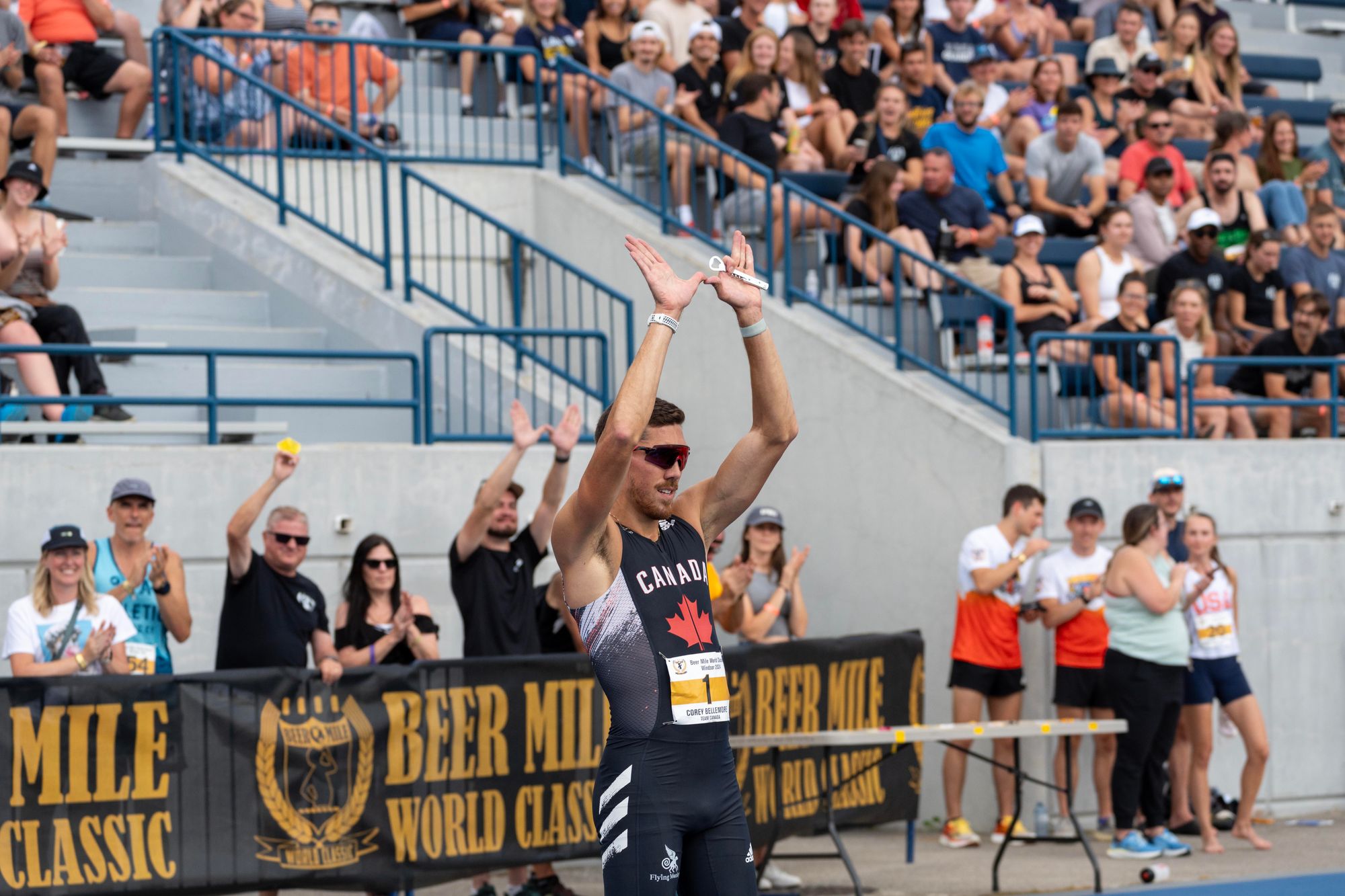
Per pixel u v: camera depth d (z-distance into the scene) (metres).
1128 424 15.29
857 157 17.81
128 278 16.28
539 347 17.14
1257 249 17.42
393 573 11.09
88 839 9.47
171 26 17.55
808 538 15.38
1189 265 17.19
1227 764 14.89
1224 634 13.42
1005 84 21.41
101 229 16.72
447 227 17.66
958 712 13.42
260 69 17.64
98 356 14.80
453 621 13.08
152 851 9.62
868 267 16.34
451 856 10.50
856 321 16.39
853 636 12.76
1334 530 15.30
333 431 15.51
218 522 12.39
